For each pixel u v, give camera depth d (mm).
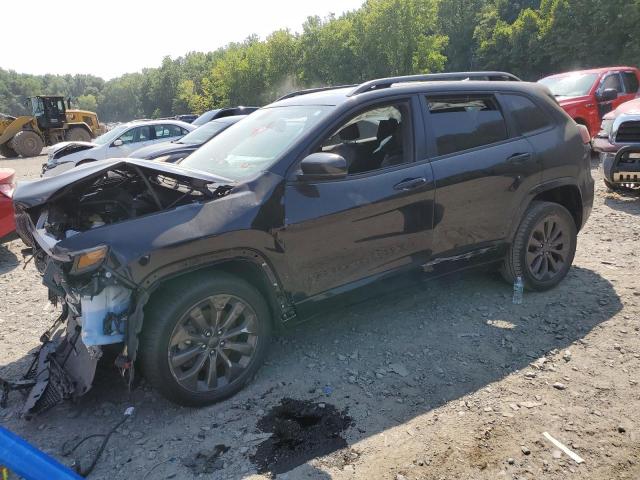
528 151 4203
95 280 2738
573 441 2701
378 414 3012
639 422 2816
